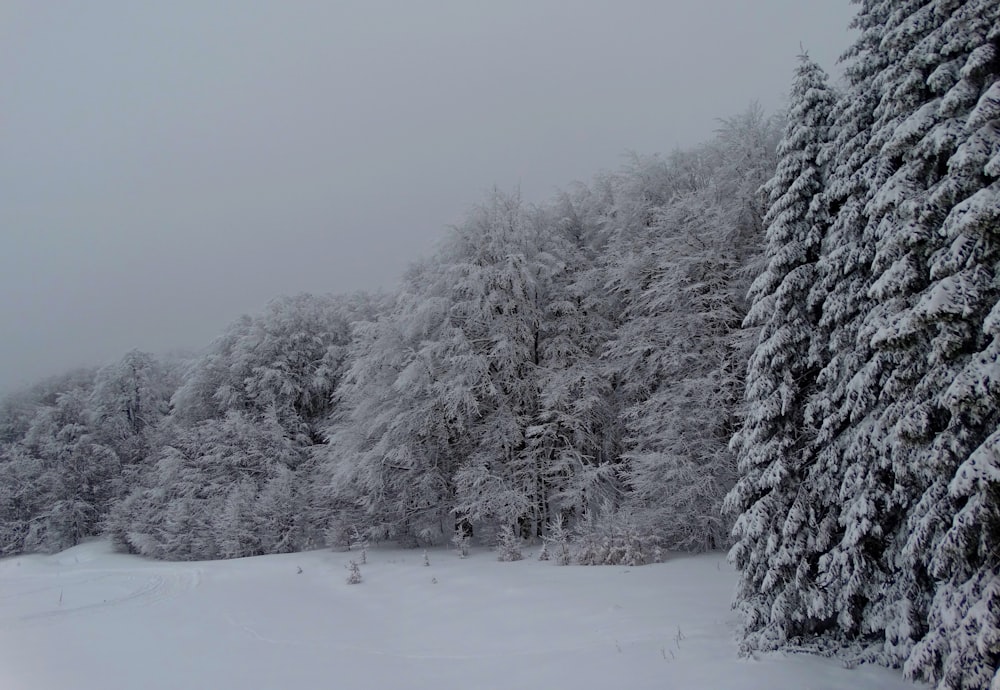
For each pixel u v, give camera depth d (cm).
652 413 2120
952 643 698
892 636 862
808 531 994
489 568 1894
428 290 2638
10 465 4747
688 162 2655
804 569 969
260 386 3772
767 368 1098
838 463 1004
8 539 4494
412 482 2564
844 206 1034
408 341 2614
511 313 2559
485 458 2417
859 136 1037
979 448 689
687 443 2045
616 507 2295
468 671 970
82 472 4544
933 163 855
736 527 1058
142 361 5106
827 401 1024
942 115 823
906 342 817
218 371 4034
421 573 1931
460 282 2492
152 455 4312
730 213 2144
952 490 688
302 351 3972
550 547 2155
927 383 796
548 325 2581
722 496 1952
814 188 1120
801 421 1075
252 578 2162
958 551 705
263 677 1004
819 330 1073
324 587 1917
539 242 2778
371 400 2605
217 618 1523
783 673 823
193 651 1205
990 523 695
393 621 1407
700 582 1434
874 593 913
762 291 1145
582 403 2328
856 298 1004
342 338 4078
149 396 5059
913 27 887
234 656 1153
